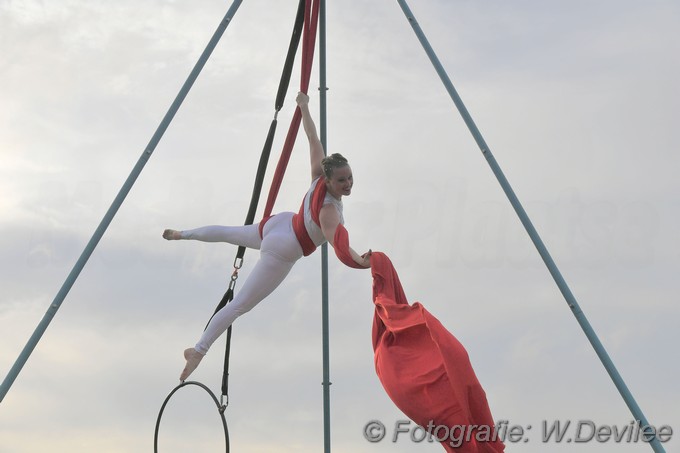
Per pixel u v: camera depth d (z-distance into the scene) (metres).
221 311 6.63
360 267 6.20
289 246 6.54
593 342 6.55
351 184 6.39
